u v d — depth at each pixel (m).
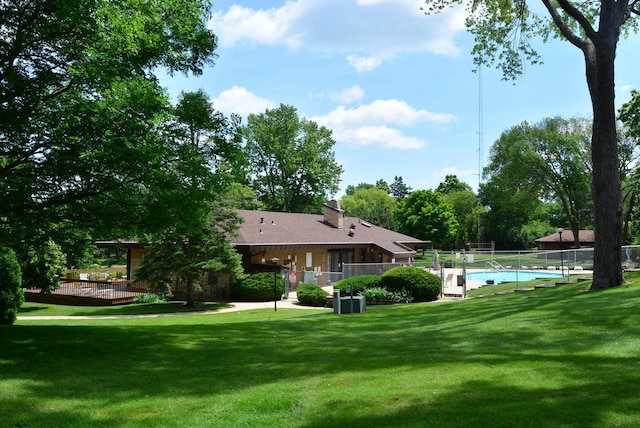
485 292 25.58
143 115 10.13
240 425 5.20
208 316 21.70
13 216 11.02
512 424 4.80
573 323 10.30
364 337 11.64
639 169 30.58
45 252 24.72
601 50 15.59
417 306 20.28
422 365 7.69
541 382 6.16
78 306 27.80
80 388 6.74
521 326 10.73
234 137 12.07
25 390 6.60
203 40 12.27
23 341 10.41
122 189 10.90
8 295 17.16
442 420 5.02
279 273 29.94
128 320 20.34
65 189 10.94
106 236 12.41
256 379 7.22
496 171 59.06
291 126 59.75
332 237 38.62
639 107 27.28
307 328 13.95
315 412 5.53
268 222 36.88
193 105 11.61
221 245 25.89
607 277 15.71
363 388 6.40
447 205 77.62
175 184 10.87
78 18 9.50
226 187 12.14
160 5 11.48
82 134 9.77
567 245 71.19
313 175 60.22
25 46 9.88
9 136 10.16
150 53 11.41
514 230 81.88
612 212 15.75
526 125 57.16
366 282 25.97
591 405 5.18
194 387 6.78
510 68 21.77
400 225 78.56
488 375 6.71
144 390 6.63
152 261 26.06
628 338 8.51
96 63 9.60
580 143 54.41
